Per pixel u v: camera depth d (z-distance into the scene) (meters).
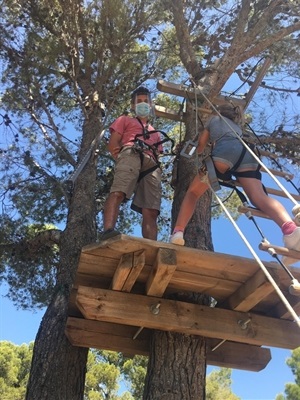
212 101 5.12
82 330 3.95
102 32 6.56
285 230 2.89
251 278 3.26
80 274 3.40
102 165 8.15
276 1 5.73
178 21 6.18
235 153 3.29
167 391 3.54
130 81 6.93
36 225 7.89
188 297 3.67
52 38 6.84
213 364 4.22
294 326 3.57
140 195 3.96
